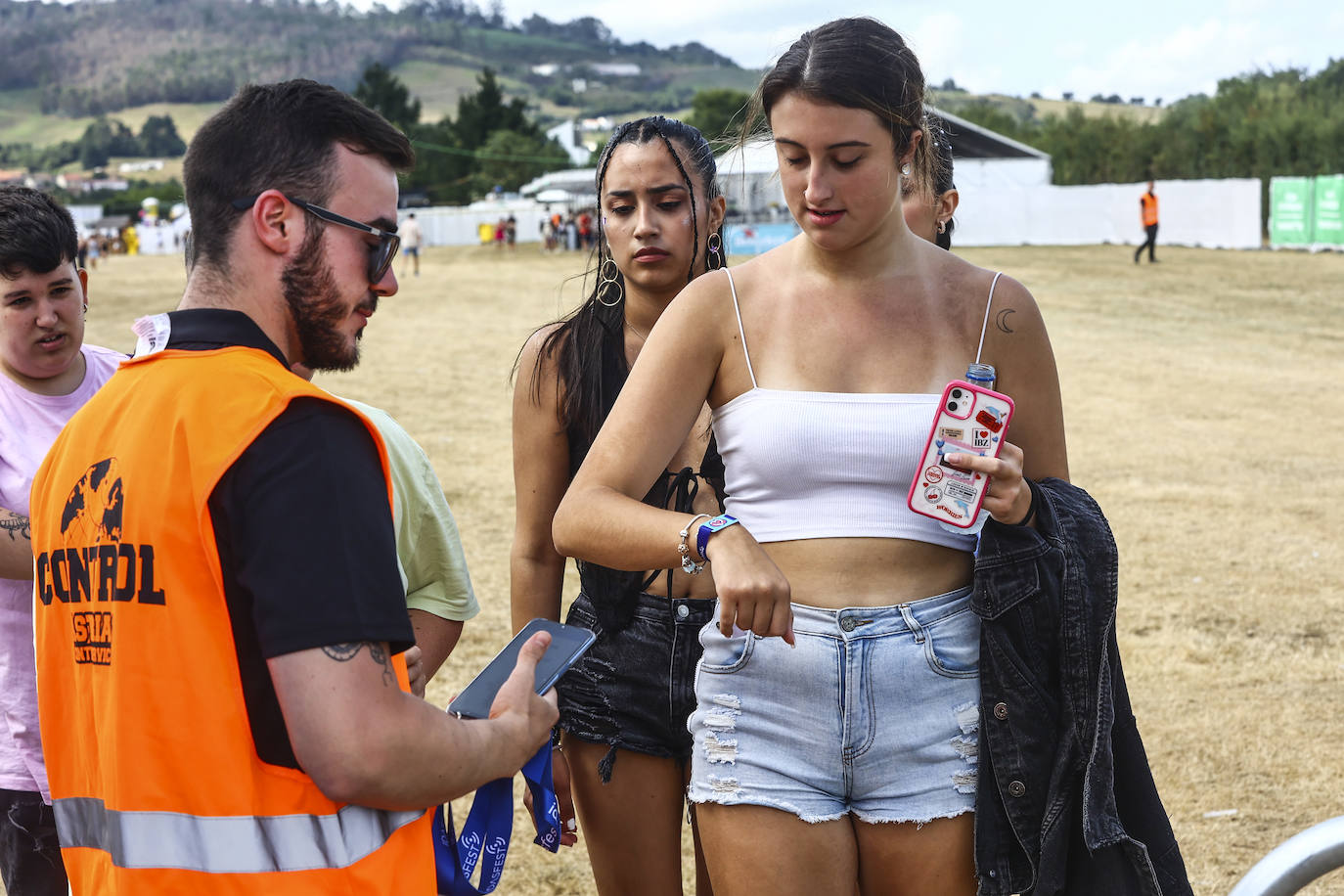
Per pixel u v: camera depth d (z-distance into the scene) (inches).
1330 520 277.3
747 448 73.0
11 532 91.2
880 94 67.5
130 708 55.3
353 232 60.3
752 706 73.1
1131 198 1238.9
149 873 54.9
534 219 2000.5
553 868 135.3
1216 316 689.6
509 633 203.2
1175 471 326.6
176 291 1007.0
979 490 68.2
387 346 615.2
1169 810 144.3
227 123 59.1
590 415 95.7
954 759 71.7
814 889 72.2
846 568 71.4
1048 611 70.2
